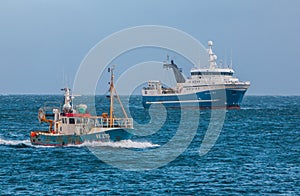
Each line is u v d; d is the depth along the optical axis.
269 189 88.81
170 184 91.56
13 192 84.81
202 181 94.25
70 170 102.69
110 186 89.44
